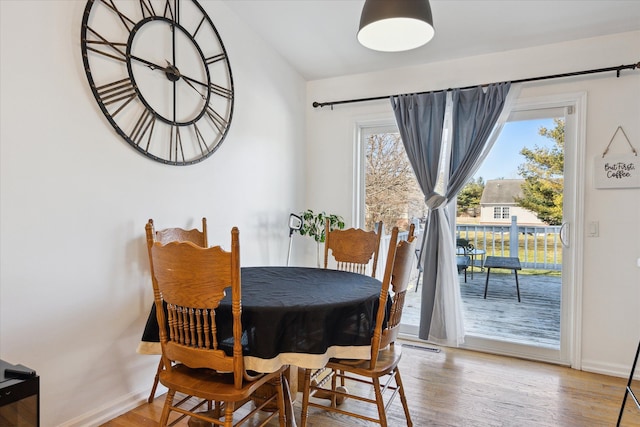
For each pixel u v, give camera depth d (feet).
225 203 9.04
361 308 5.49
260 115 10.17
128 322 6.90
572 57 9.02
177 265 4.70
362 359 5.74
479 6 8.14
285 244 11.34
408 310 11.12
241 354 4.72
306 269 8.15
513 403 7.38
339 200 11.88
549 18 8.33
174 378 5.11
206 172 8.50
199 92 8.27
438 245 10.05
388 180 11.53
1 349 5.19
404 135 10.46
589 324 8.89
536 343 9.67
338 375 7.23
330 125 11.97
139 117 6.98
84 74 6.09
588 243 8.86
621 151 8.56
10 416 3.85
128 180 6.84
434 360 9.49
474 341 10.21
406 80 10.84
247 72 9.67
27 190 5.41
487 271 10.27
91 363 6.30
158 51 7.33
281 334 5.02
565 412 7.06
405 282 6.05
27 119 5.40
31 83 5.43
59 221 5.81
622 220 8.55
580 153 8.89
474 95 9.77
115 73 6.55
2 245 5.17
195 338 5.06
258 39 10.05
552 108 9.43
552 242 9.51
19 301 5.36
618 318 8.64
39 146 5.54
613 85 8.62
